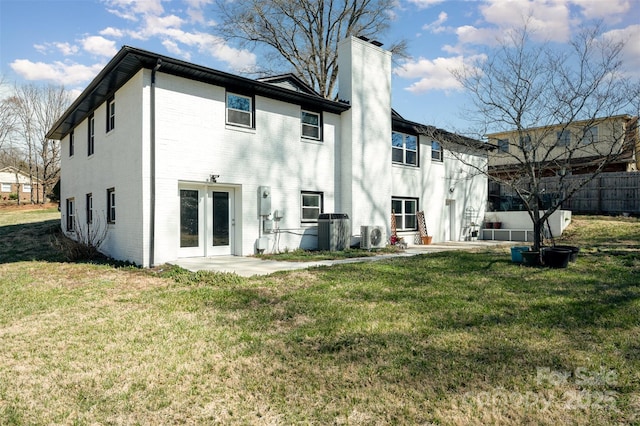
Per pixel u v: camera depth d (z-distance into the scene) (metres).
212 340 4.22
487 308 5.32
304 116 12.63
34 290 6.72
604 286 6.55
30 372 3.49
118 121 10.67
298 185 12.23
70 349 4.01
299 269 8.36
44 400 3.01
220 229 10.85
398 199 15.43
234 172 10.76
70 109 13.00
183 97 9.86
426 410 2.83
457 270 8.29
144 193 9.16
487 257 10.34
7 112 36.72
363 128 13.44
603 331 4.37
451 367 3.50
